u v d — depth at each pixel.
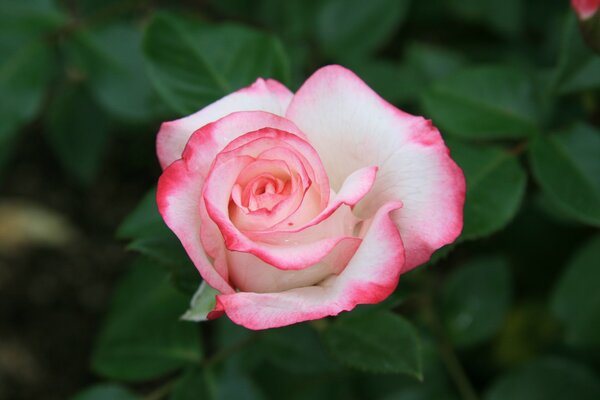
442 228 0.42
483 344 0.70
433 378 0.59
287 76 0.51
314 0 0.64
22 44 0.59
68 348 0.87
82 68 0.60
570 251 0.71
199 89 0.50
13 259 0.91
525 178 0.50
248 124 0.41
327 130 0.43
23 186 0.95
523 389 0.57
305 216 0.41
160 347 0.54
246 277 0.41
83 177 0.70
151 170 0.96
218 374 0.53
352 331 0.46
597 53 0.48
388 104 0.42
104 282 0.91
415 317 0.59
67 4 0.63
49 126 0.69
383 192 0.42
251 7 0.65
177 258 0.45
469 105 0.54
